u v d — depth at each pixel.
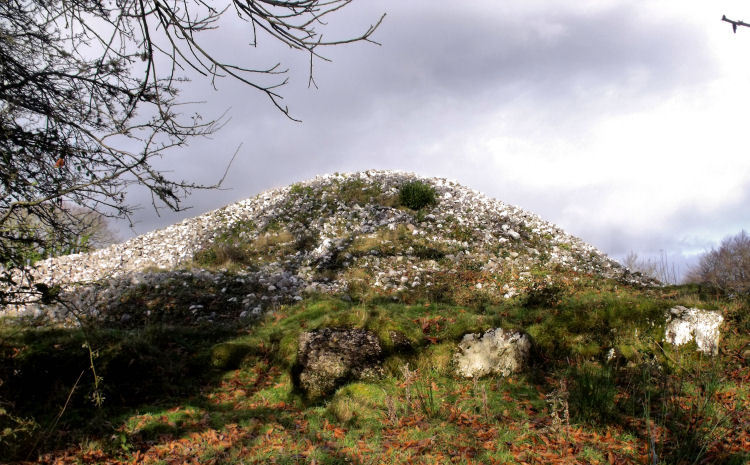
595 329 7.21
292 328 8.38
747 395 5.48
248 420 5.54
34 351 5.99
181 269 12.98
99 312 10.04
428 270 12.80
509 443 4.57
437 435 4.75
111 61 4.11
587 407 5.16
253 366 7.39
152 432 5.25
